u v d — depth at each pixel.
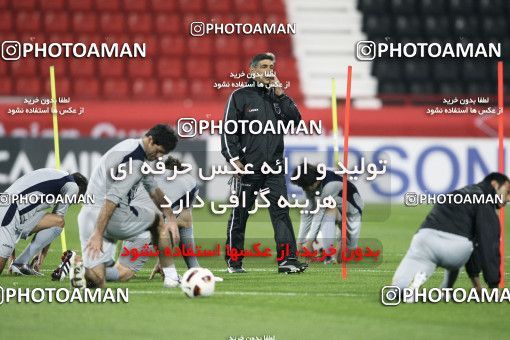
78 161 83.88
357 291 38.22
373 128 88.06
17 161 83.31
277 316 32.38
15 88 101.69
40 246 42.38
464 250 33.81
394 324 31.11
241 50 108.06
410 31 112.06
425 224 34.44
